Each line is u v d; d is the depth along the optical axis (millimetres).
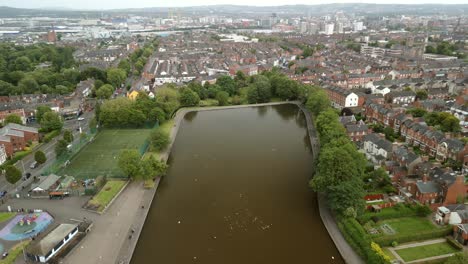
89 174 150875
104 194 133375
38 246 98875
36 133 191000
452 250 98562
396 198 125375
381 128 193250
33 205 127312
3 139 167250
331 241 107000
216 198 133000
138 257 101188
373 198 125312
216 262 98750
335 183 118312
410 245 101375
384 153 155375
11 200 131125
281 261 98750
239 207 126375
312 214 121188
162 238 109812
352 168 121250
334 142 144875
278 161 165125
